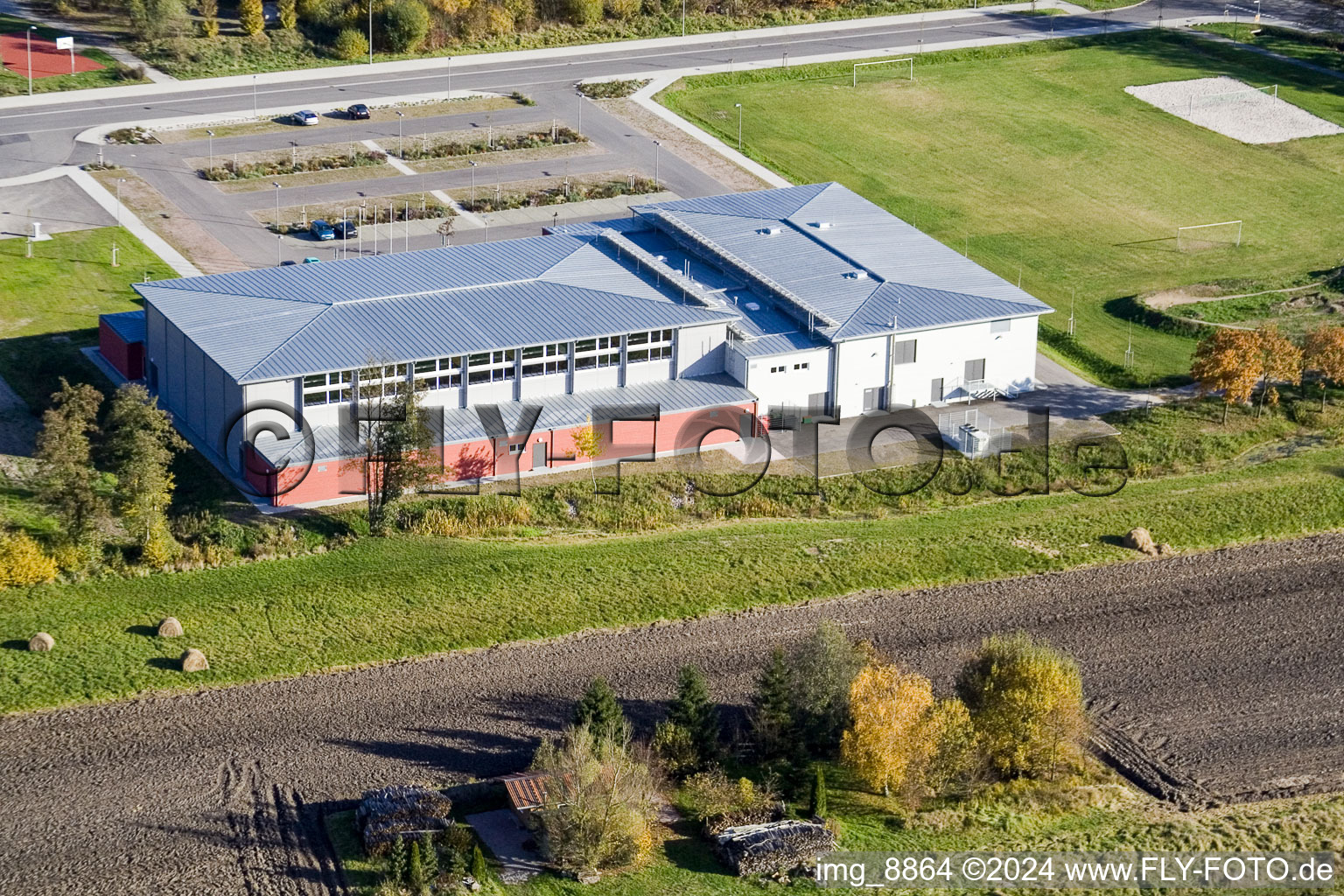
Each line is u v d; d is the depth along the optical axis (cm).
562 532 9419
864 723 7319
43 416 10056
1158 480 10225
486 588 8750
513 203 13850
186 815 7044
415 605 8581
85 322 11406
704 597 8806
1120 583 9156
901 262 11375
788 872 6925
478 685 8031
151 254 12519
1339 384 11188
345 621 8425
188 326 9819
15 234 12631
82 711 7656
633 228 11838
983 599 8944
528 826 7050
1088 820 7338
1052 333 12006
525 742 7638
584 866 6819
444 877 6694
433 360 9675
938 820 7300
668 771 7425
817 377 10425
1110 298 12662
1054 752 7594
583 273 10756
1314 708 8138
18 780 7181
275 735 7588
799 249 11450
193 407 9956
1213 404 10944
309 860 6812
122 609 8388
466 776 7381
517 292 10406
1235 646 8619
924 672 8256
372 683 7994
